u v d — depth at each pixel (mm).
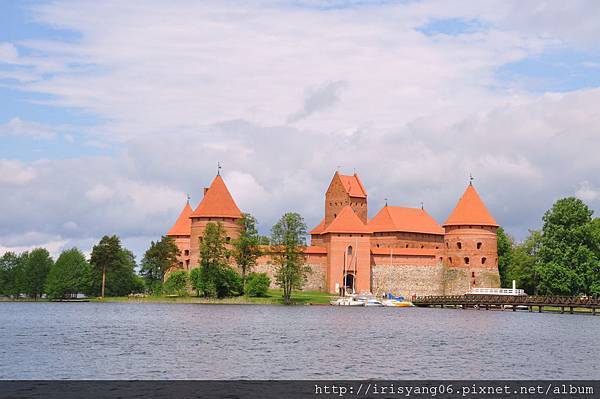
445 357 56625
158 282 170375
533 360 55406
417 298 140500
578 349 62375
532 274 151500
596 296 126938
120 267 161250
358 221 146125
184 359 54500
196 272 135625
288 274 129625
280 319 93562
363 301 134375
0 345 63094
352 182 177625
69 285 161500
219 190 144375
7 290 176375
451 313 114000
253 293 136250
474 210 147625
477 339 70125
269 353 57938
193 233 143500
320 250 147875
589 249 128125
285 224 131375
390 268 147125
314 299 135625
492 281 145875
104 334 72875
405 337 71250
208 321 89625
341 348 61531
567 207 129000
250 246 135375
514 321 95312
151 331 75938
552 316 107625
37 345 63125
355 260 143875
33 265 172375
